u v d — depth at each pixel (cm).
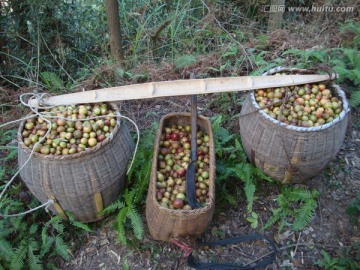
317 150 234
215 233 256
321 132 229
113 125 235
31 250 235
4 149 308
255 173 267
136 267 241
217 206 269
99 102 249
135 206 261
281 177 258
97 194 229
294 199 257
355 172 288
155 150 241
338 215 264
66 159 210
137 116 333
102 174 223
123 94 254
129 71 376
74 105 246
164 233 226
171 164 253
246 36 428
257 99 258
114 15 357
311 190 274
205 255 246
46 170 214
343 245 249
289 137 231
